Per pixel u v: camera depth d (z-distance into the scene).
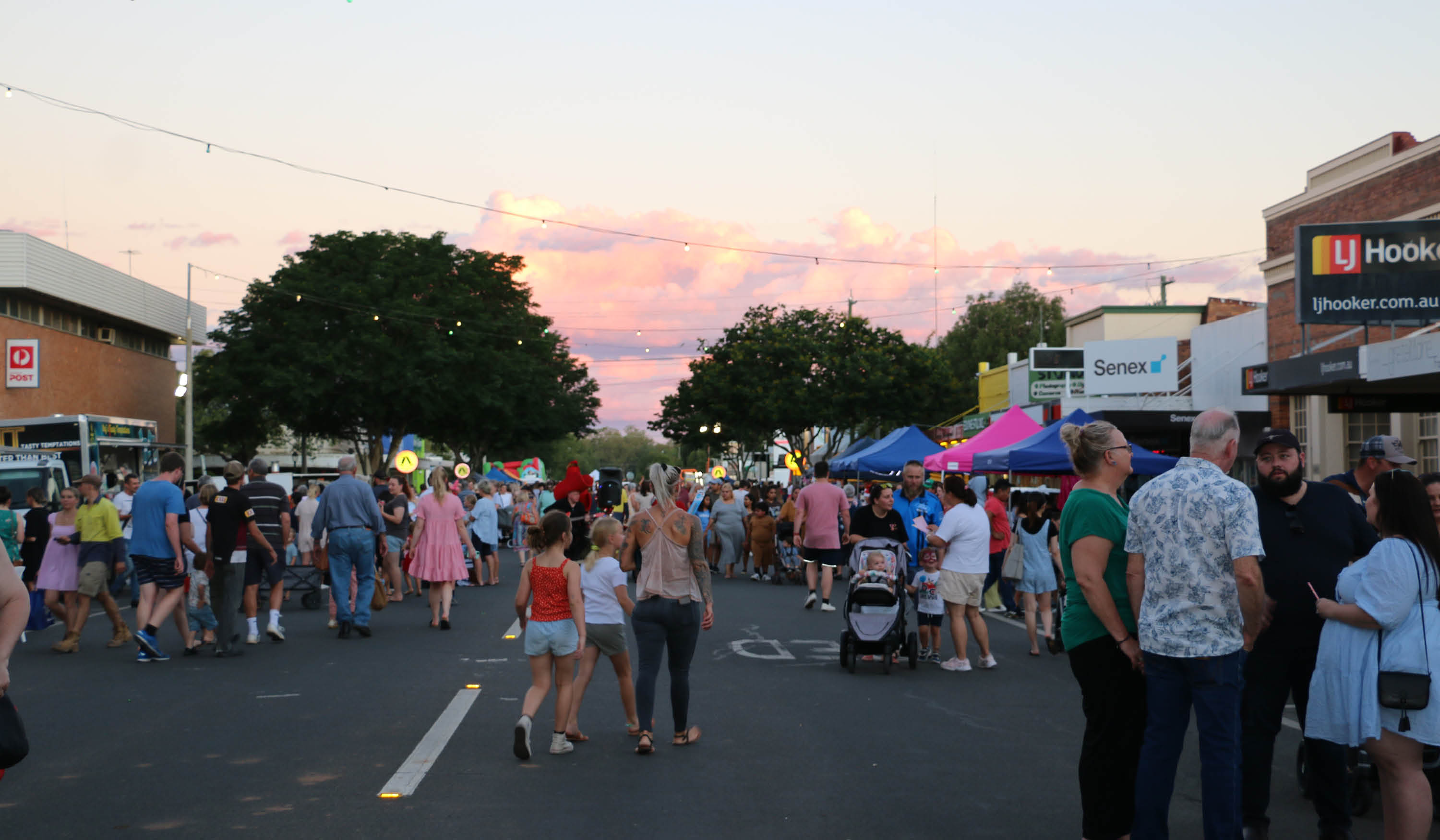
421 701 9.27
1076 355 39.03
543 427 57.12
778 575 22.81
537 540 7.41
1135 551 5.12
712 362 52.19
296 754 7.35
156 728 8.17
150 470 31.05
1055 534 12.41
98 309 44.28
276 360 48.06
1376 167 22.11
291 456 79.12
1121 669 5.30
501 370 50.56
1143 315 38.22
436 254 51.94
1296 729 8.59
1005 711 9.08
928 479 23.47
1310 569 5.73
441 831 5.66
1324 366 15.60
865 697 9.68
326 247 50.59
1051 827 5.85
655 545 7.66
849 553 17.23
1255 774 5.73
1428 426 21.39
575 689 7.75
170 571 11.59
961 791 6.56
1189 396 30.72
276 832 5.64
